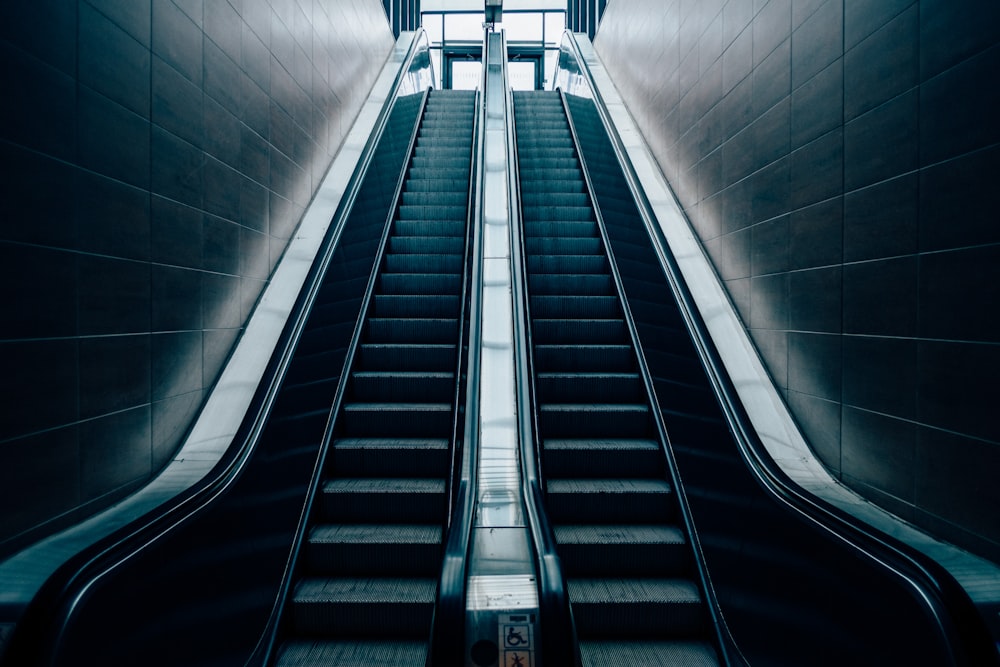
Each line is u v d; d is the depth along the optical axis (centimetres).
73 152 240
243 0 415
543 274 557
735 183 452
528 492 279
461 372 381
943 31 240
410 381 430
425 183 716
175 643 202
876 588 182
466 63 2025
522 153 795
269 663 270
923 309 251
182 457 312
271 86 467
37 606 158
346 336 451
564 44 1316
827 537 208
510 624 206
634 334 475
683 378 381
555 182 707
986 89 219
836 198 317
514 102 1009
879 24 281
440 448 375
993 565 205
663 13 659
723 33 479
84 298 246
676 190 605
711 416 331
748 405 362
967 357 227
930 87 247
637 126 778
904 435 262
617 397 441
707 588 306
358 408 405
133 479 278
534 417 342
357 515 346
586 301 523
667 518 355
